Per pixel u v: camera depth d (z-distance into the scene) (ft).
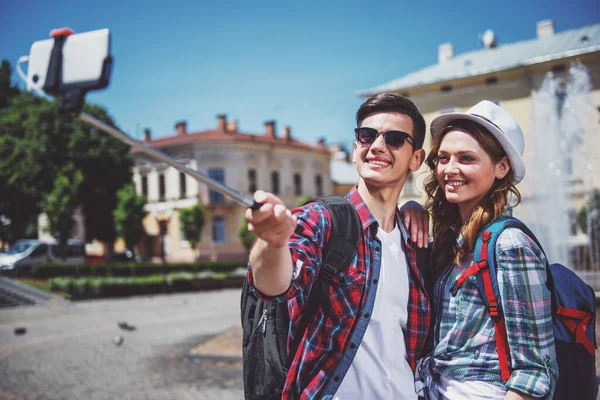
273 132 143.13
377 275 5.74
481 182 6.10
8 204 113.29
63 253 98.58
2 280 78.28
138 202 114.42
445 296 6.04
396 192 6.20
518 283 5.36
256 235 4.23
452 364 5.75
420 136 6.34
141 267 90.53
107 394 23.00
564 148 66.33
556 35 92.02
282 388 5.61
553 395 5.53
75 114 4.10
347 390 5.54
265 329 5.74
